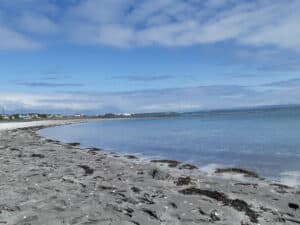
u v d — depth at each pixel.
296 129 40.66
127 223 7.16
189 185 12.45
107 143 35.88
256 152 22.69
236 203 9.62
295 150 22.67
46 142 35.53
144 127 70.19
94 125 101.44
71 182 11.93
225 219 8.16
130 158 22.59
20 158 19.88
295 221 8.27
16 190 10.19
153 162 20.22
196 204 9.25
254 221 8.14
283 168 16.81
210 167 18.09
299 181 13.95
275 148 24.14
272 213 8.88
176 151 25.84
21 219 7.31
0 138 40.03
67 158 20.59
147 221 7.46
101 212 7.91
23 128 73.50
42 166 16.38
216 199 10.12
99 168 16.47
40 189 10.41
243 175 15.46
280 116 88.38
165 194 10.45
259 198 10.61
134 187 11.27
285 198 10.68
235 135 36.41
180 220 7.76
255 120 73.69
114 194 10.10
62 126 98.06
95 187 11.14
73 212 7.84
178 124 77.69
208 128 53.34
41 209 8.07
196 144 29.75
